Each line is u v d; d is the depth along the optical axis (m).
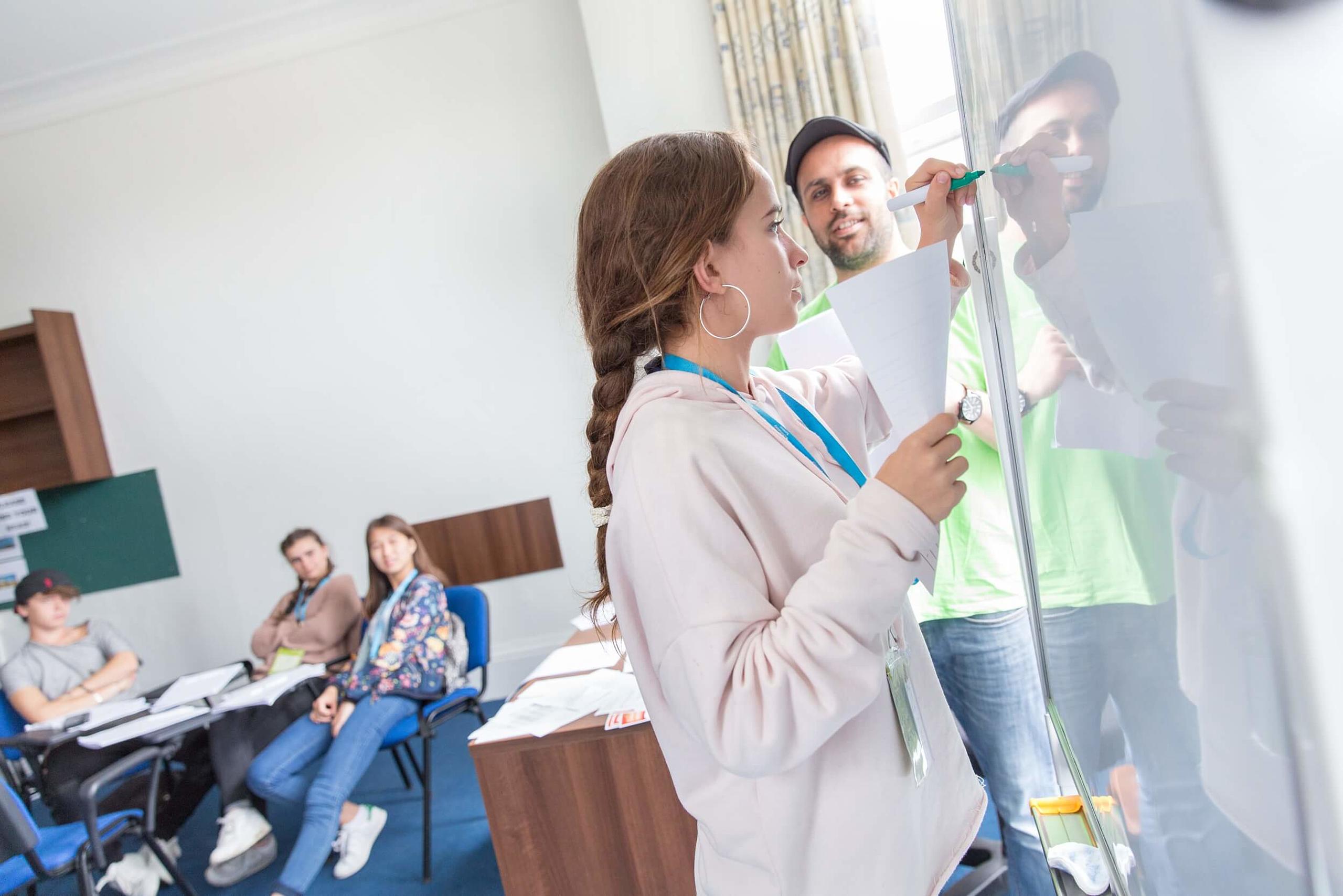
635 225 0.80
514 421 3.88
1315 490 0.25
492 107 3.74
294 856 2.36
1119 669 0.55
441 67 3.75
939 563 1.61
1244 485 0.27
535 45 3.70
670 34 2.88
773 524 0.75
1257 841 0.33
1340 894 0.26
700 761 0.81
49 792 2.80
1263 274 0.25
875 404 1.18
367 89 3.79
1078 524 0.59
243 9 3.56
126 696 3.14
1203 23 0.25
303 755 2.64
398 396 3.92
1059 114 0.45
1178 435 0.34
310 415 3.95
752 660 0.66
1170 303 0.32
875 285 0.64
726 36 2.80
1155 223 0.32
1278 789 0.29
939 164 0.85
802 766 0.75
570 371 3.83
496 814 1.60
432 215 3.82
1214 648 0.34
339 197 3.85
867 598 0.65
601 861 1.59
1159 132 0.30
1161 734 0.46
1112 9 0.33
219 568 4.02
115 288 3.97
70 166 3.95
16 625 4.11
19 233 3.98
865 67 2.68
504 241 3.80
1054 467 0.63
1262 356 0.25
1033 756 1.58
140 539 4.04
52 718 2.96
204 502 4.01
